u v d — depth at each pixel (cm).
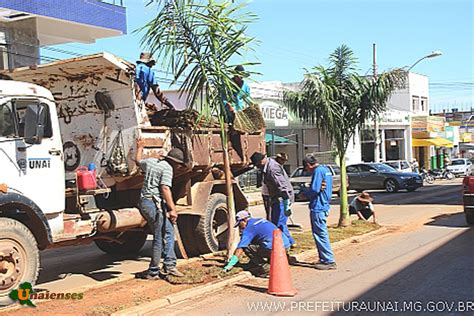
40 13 1725
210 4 907
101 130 981
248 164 1198
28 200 755
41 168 798
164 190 865
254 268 934
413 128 5241
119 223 917
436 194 2841
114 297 775
